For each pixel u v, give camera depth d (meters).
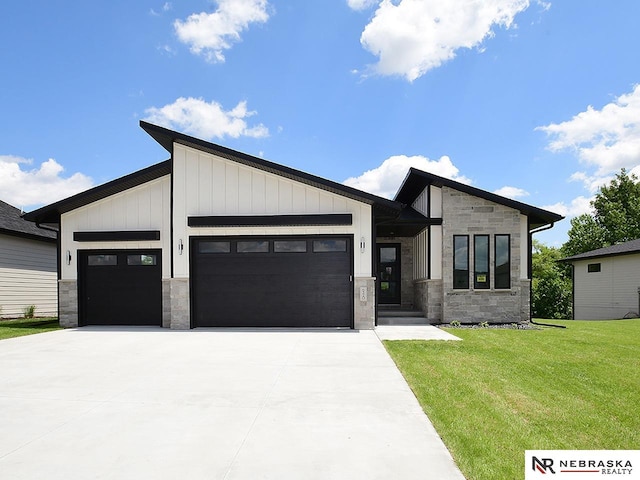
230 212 10.59
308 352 7.29
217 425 3.79
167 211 11.03
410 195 14.27
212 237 10.66
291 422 3.86
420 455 3.15
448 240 11.63
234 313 10.62
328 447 3.29
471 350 7.46
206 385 5.15
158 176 11.06
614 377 5.61
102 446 3.33
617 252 19.38
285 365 6.27
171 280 10.64
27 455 3.16
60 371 5.92
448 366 6.17
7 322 13.26
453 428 3.68
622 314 19.67
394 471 2.89
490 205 11.66
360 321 10.31
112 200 11.20
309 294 10.48
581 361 6.60
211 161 10.71
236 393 4.80
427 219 11.73
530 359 6.73
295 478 2.79
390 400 4.53
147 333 9.73
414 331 9.99
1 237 14.73
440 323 11.65
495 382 5.29
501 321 11.49
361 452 3.20
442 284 11.65
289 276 10.54
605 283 20.91
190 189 10.71
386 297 14.43
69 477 2.81
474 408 4.25
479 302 11.54
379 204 10.25
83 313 11.27
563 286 27.89
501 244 11.66
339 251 10.47
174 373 5.78
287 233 10.45
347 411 4.17
